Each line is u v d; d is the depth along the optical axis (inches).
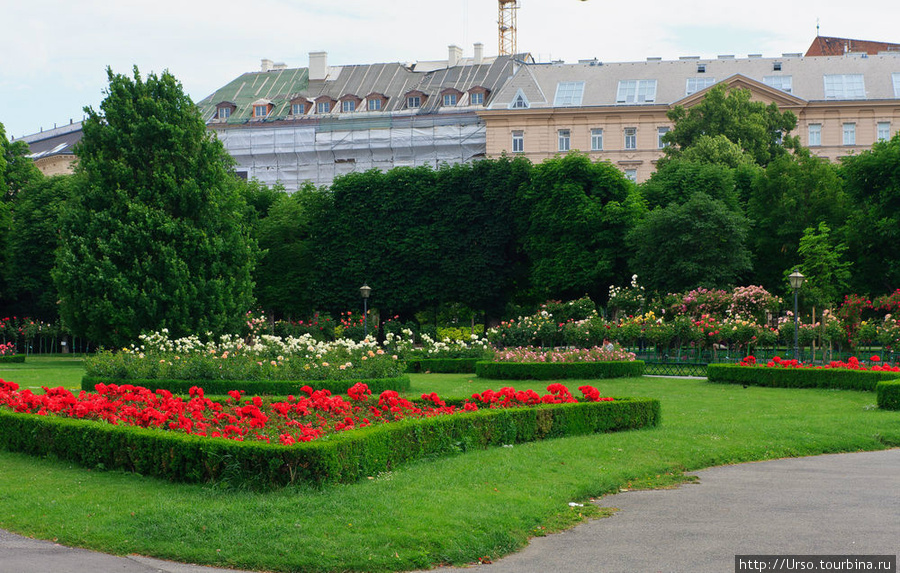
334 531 326.3
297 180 3297.2
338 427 452.4
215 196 1521.9
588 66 3093.0
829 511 377.4
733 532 343.3
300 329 1737.2
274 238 2021.4
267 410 571.5
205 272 1486.2
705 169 1924.2
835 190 1827.0
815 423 626.8
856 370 920.9
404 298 2033.7
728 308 1382.9
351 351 987.3
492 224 2028.8
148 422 473.4
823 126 2849.4
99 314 1405.0
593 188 1891.0
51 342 2133.4
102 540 326.3
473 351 1302.9
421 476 418.9
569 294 1930.4
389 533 322.0
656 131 2928.2
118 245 1416.1
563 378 1119.6
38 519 354.0
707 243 1626.5
